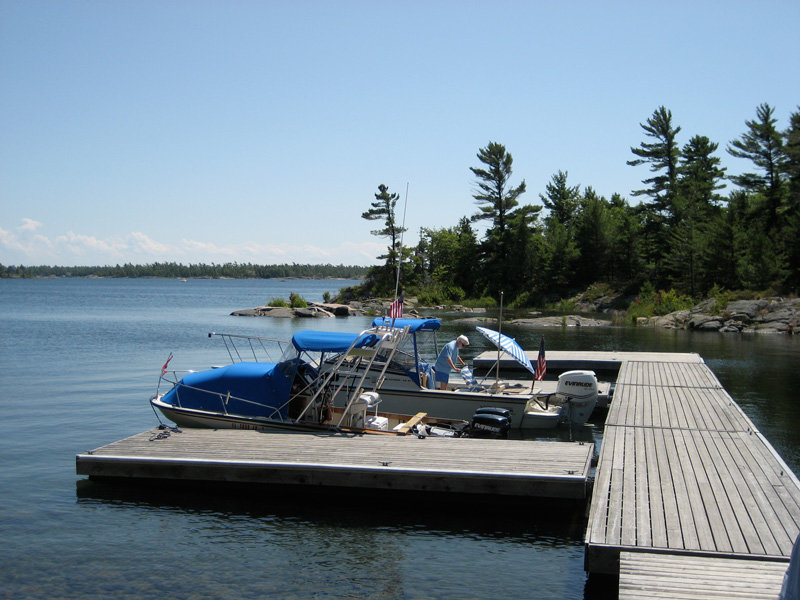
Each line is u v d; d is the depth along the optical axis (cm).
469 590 757
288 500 1034
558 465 1024
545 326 4734
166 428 1275
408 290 8481
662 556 695
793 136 5634
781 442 1371
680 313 4825
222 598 736
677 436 1188
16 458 1265
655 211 7594
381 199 8481
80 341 3438
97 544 876
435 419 1449
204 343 3347
